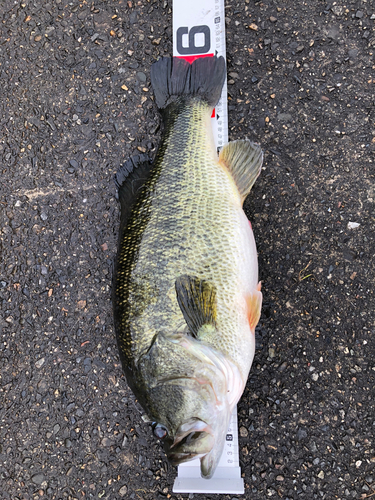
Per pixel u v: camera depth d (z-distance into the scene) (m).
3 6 0.76
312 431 0.66
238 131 0.70
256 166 0.64
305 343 0.67
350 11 0.69
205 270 0.57
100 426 0.70
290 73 0.70
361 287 0.67
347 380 0.66
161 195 0.60
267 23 0.70
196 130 0.64
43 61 0.75
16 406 0.72
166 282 0.57
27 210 0.74
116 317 0.59
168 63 0.68
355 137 0.69
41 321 0.73
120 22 0.74
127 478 0.69
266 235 0.69
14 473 0.71
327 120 0.69
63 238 0.74
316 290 0.68
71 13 0.75
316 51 0.70
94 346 0.71
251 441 0.67
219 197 0.60
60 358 0.72
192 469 0.66
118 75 0.74
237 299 0.58
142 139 0.73
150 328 0.56
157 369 0.54
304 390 0.67
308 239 0.68
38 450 0.71
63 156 0.74
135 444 0.69
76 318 0.72
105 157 0.74
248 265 0.60
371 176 0.68
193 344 0.55
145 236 0.59
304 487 0.65
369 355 0.66
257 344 0.68
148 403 0.55
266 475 0.66
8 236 0.75
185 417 0.53
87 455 0.70
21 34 0.76
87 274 0.73
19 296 0.73
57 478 0.70
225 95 0.70
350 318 0.67
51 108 0.75
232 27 0.71
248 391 0.67
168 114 0.67
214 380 0.55
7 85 0.76
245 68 0.71
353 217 0.68
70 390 0.71
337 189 0.69
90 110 0.74
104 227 0.73
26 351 0.73
